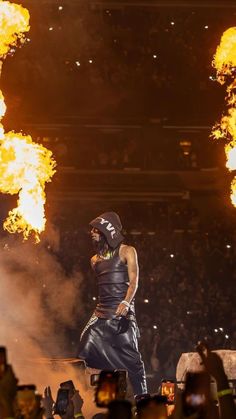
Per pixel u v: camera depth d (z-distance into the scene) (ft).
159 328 101.35
